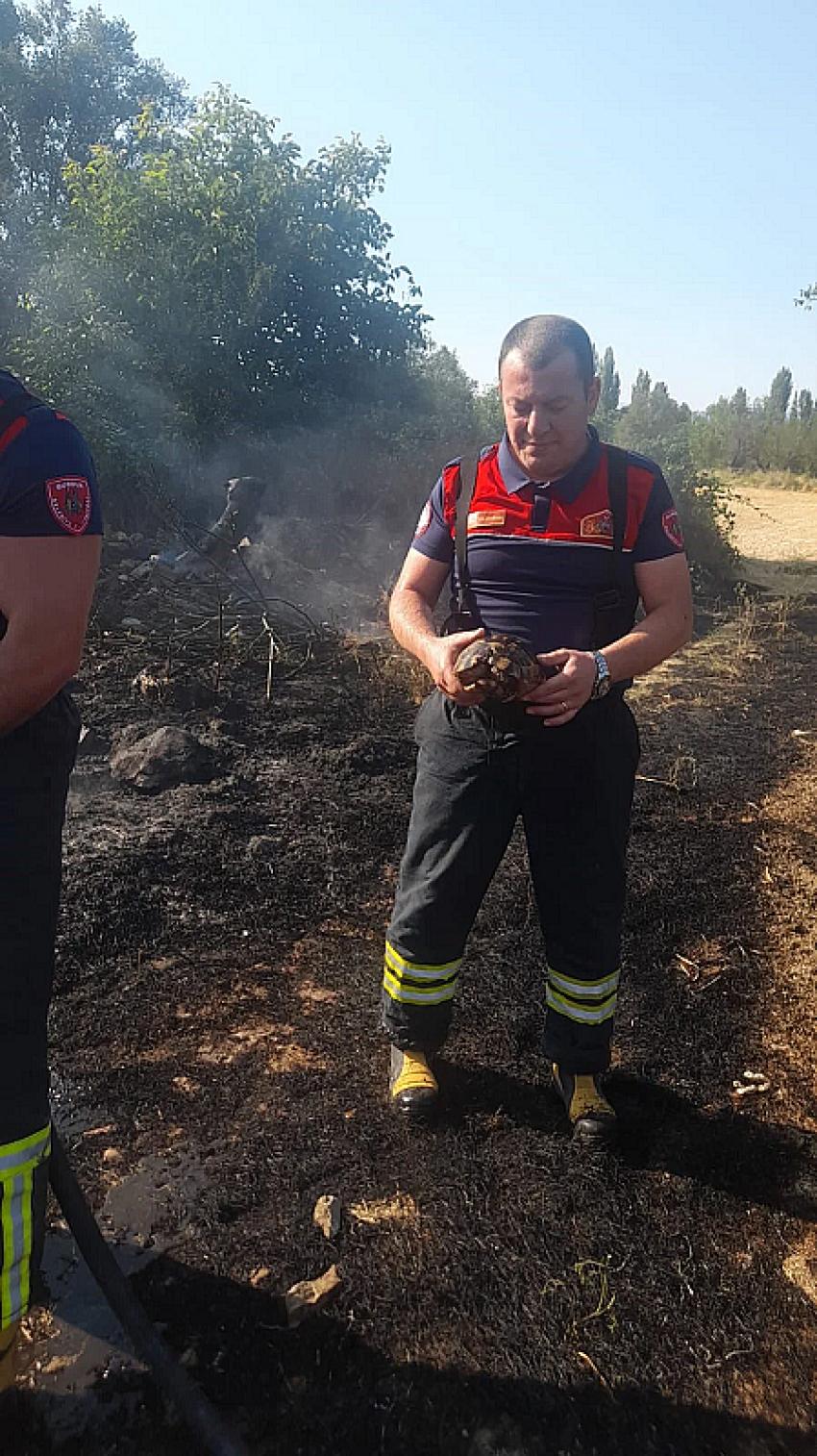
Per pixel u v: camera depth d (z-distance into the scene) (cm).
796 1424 207
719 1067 309
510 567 250
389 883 410
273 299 1089
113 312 1031
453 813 261
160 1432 200
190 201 1045
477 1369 213
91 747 498
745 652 799
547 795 257
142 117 1153
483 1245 241
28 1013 187
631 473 246
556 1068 286
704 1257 241
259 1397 206
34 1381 209
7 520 170
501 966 354
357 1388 209
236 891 393
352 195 1138
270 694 588
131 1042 308
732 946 374
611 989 273
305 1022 323
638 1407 208
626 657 239
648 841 458
